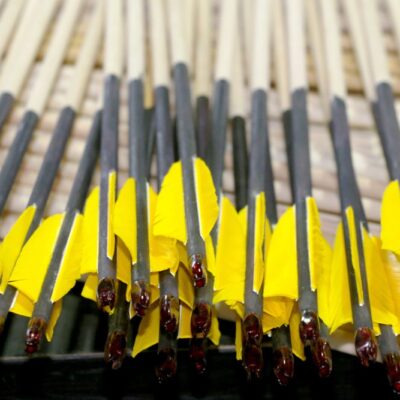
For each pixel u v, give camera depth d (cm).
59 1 66
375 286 45
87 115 60
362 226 48
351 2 63
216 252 45
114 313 44
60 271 45
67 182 55
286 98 59
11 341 56
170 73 61
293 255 45
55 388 50
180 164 49
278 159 57
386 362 42
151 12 62
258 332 42
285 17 63
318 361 41
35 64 64
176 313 42
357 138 59
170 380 50
